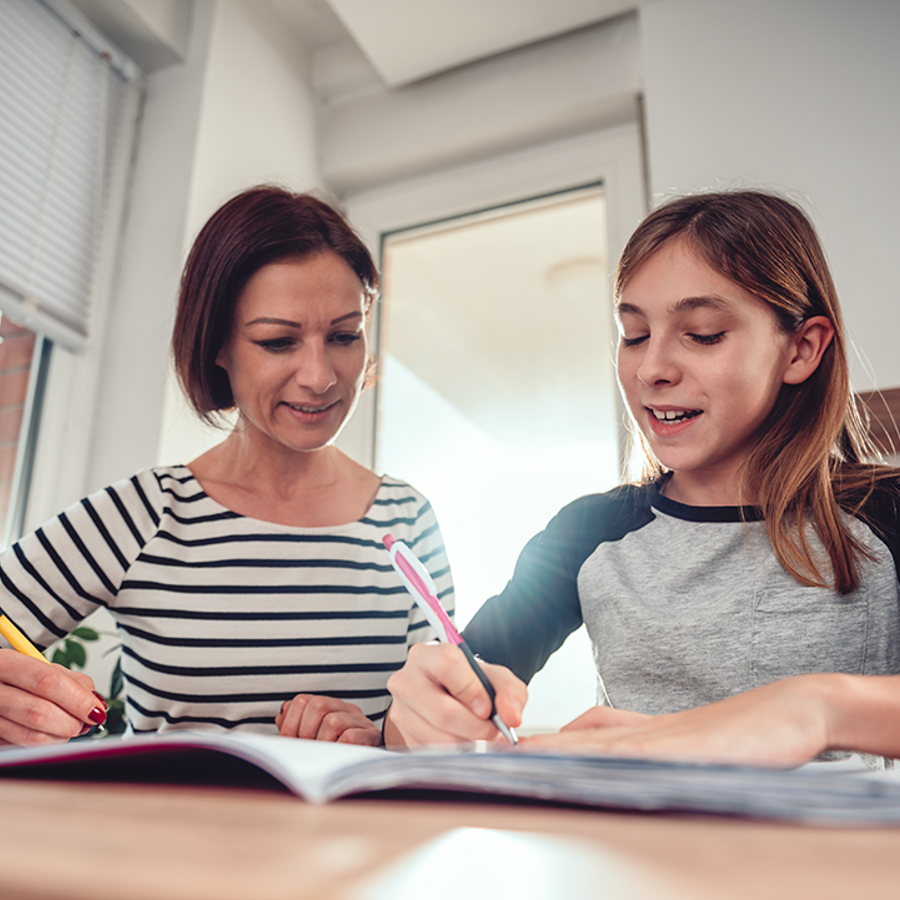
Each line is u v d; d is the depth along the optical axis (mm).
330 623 899
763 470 789
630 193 1946
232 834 214
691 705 742
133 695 864
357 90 2270
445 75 2156
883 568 736
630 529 877
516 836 225
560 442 1903
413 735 476
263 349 874
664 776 262
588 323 1969
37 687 604
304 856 185
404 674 500
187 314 905
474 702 453
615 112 1980
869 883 168
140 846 192
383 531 988
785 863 189
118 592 869
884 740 371
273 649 872
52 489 1672
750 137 1718
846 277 1565
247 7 2070
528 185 2066
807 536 764
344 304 888
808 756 349
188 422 1737
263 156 2047
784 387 804
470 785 256
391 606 948
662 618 771
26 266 1638
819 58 1717
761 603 749
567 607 873
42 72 1730
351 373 921
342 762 277
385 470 2062
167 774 347
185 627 859
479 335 2070
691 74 1805
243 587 885
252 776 343
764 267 753
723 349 750
